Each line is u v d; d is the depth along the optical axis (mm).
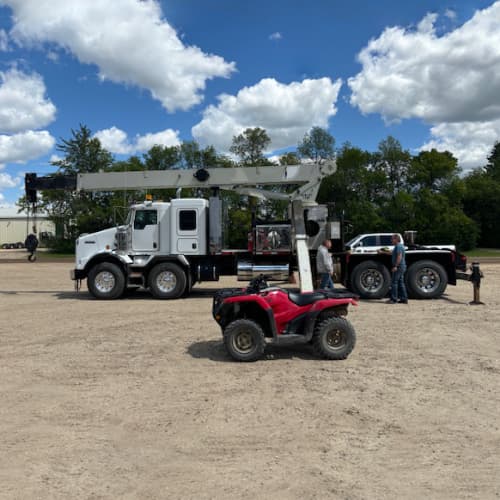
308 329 6672
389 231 47062
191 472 3553
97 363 6613
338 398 5137
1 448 3980
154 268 13180
